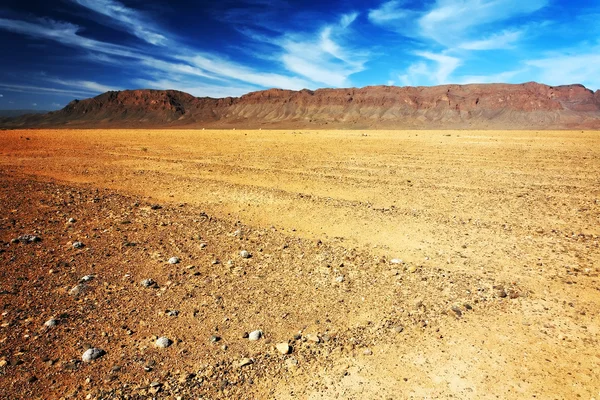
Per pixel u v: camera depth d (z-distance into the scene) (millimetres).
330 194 13586
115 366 4223
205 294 5988
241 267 7066
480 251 8008
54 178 16594
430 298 6012
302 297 5984
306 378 4227
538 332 5109
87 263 7000
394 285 6445
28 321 5016
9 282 6074
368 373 4328
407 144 36031
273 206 11703
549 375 4281
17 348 4438
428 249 8133
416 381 4211
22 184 14562
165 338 4707
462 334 5078
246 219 10305
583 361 4508
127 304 5594
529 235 9016
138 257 7391
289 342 4836
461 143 36406
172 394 3873
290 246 8219
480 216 10688
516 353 4680
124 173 18219
